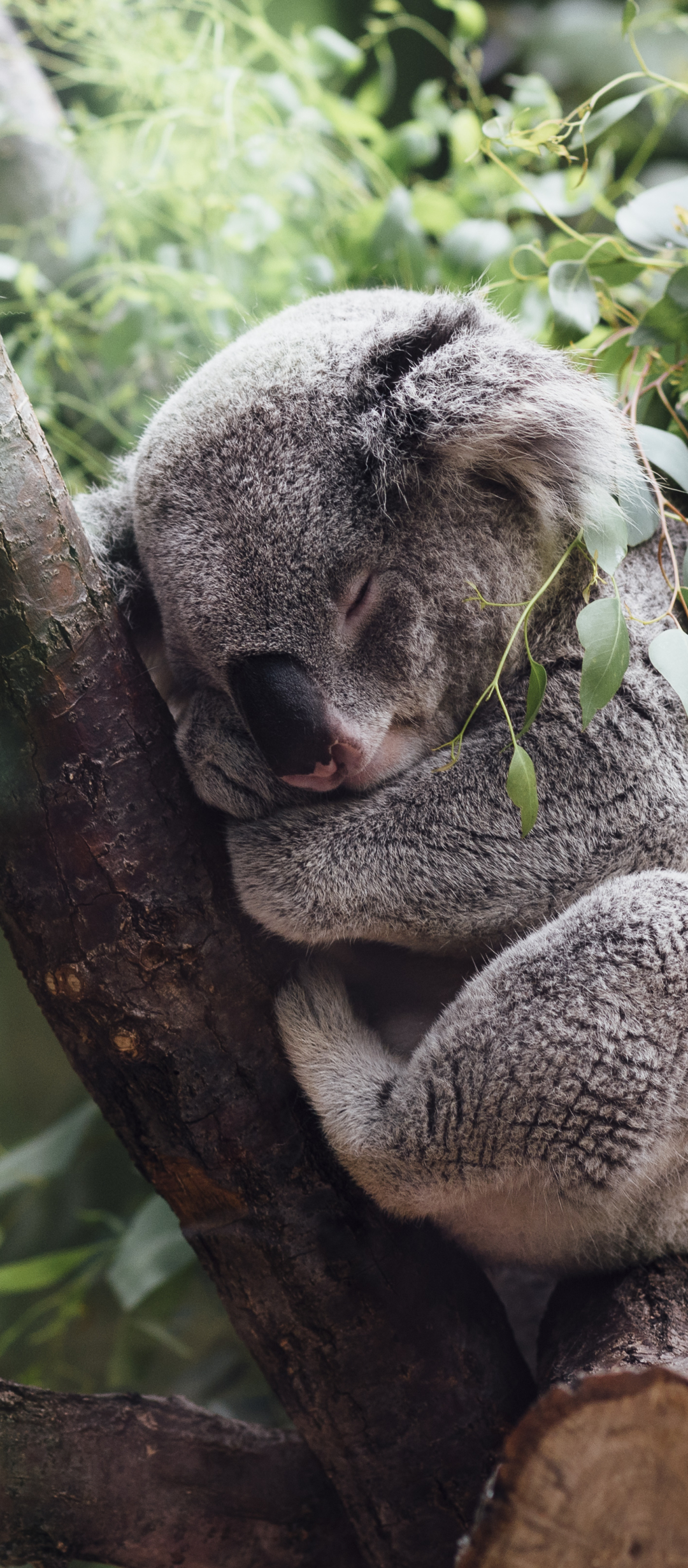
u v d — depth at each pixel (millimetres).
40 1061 1434
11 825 918
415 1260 955
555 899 974
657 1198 962
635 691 987
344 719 966
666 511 1002
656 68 1435
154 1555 951
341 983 984
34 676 914
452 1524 942
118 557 1019
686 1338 933
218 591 967
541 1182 945
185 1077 930
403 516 978
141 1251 1144
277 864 961
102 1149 1266
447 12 1486
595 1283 981
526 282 1089
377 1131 943
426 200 1231
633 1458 827
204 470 977
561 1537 826
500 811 974
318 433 975
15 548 908
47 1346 1275
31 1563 941
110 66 1261
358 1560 966
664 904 947
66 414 1263
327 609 966
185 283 1191
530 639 1002
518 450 979
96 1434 951
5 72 1266
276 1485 967
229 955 938
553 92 1423
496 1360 961
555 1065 934
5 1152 1332
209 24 1246
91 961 920
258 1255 940
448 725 1003
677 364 1040
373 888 964
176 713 1055
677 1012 939
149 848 926
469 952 989
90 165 1247
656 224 1041
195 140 1223
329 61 1240
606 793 978
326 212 1235
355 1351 941
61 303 1204
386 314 1014
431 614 982
